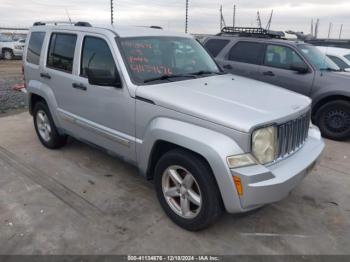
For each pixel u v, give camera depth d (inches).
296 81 258.7
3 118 285.3
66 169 183.9
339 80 241.9
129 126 143.8
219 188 113.3
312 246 124.0
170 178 133.1
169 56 163.8
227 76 172.9
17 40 867.4
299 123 131.1
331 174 185.9
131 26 178.5
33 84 205.3
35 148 214.1
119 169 184.5
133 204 149.3
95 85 155.9
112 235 127.6
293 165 122.1
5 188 162.1
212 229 132.3
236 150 110.2
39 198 153.3
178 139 120.3
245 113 116.4
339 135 247.6
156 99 130.0
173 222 135.3
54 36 190.9
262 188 109.6
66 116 181.6
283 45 267.0
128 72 142.8
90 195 156.7
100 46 157.8
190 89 139.0
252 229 133.3
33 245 121.5
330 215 144.9
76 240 124.5
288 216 142.9
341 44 423.8
